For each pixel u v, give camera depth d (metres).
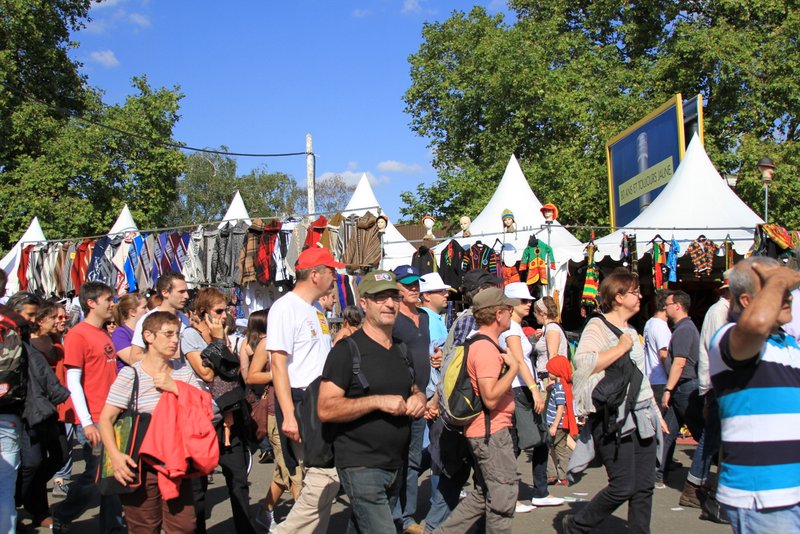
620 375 4.58
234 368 5.27
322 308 5.66
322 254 4.83
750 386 3.10
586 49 26.11
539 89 23.83
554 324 7.12
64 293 13.12
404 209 27.17
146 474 4.09
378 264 10.80
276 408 4.85
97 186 25.33
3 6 24.30
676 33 23.58
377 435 3.80
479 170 26.00
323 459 3.95
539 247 10.33
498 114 25.48
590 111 23.31
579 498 6.76
